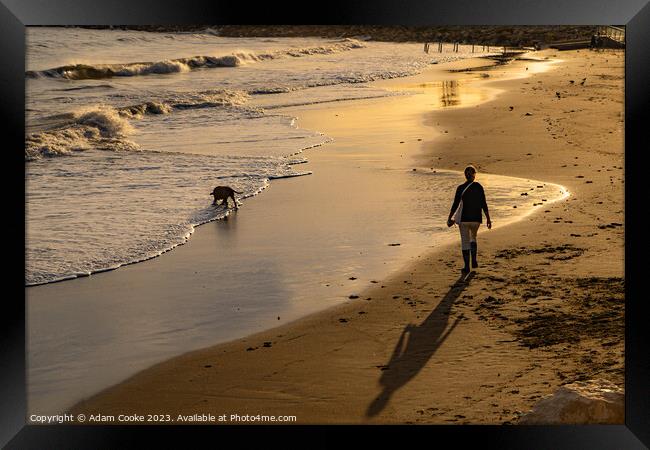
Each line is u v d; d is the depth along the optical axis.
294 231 11.67
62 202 13.48
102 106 29.58
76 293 9.09
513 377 6.36
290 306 8.54
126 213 12.77
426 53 65.56
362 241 11.06
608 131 20.52
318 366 6.89
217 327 7.99
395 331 7.61
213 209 13.09
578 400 5.39
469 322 7.74
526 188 13.98
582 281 8.84
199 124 24.48
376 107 27.88
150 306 8.65
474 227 9.36
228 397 6.40
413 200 13.54
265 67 50.34
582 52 57.81
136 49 58.19
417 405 6.02
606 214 11.95
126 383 6.73
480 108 26.11
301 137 21.19
